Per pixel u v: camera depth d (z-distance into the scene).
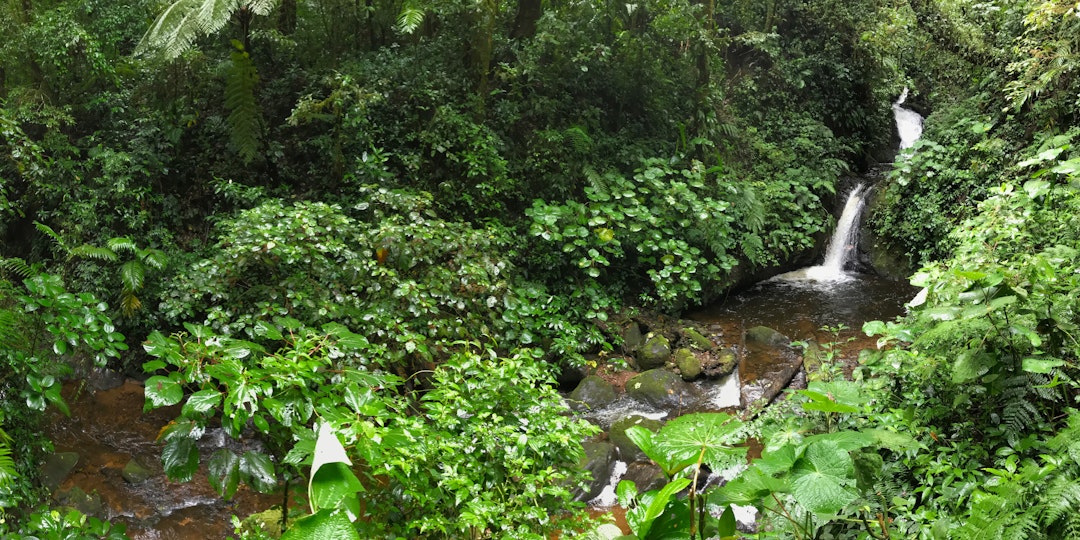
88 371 6.41
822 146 10.50
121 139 7.58
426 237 6.09
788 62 11.12
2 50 7.41
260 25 8.53
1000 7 10.05
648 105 9.30
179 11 6.87
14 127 6.62
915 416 3.51
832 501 1.48
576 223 7.78
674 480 1.55
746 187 9.02
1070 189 4.64
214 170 7.75
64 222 6.85
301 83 8.25
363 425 2.02
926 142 9.80
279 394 2.22
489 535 2.43
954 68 11.16
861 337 7.43
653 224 7.79
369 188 6.55
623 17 9.38
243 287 6.14
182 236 7.47
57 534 2.86
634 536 1.66
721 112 10.38
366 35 9.09
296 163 7.98
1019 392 3.20
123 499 5.21
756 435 3.17
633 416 6.19
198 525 4.98
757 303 8.68
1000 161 8.97
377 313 5.59
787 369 6.81
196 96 7.98
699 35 8.92
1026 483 2.40
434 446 2.39
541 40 8.56
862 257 9.94
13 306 4.27
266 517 4.10
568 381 6.90
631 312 7.76
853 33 11.31
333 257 6.20
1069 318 3.27
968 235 4.35
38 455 4.52
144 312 6.61
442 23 8.91
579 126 8.52
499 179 7.74
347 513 1.40
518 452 2.68
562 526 2.61
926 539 2.62
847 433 1.63
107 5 8.15
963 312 3.17
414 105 8.04
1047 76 7.84
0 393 3.91
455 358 3.11
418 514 2.35
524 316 6.89
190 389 5.96
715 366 6.93
